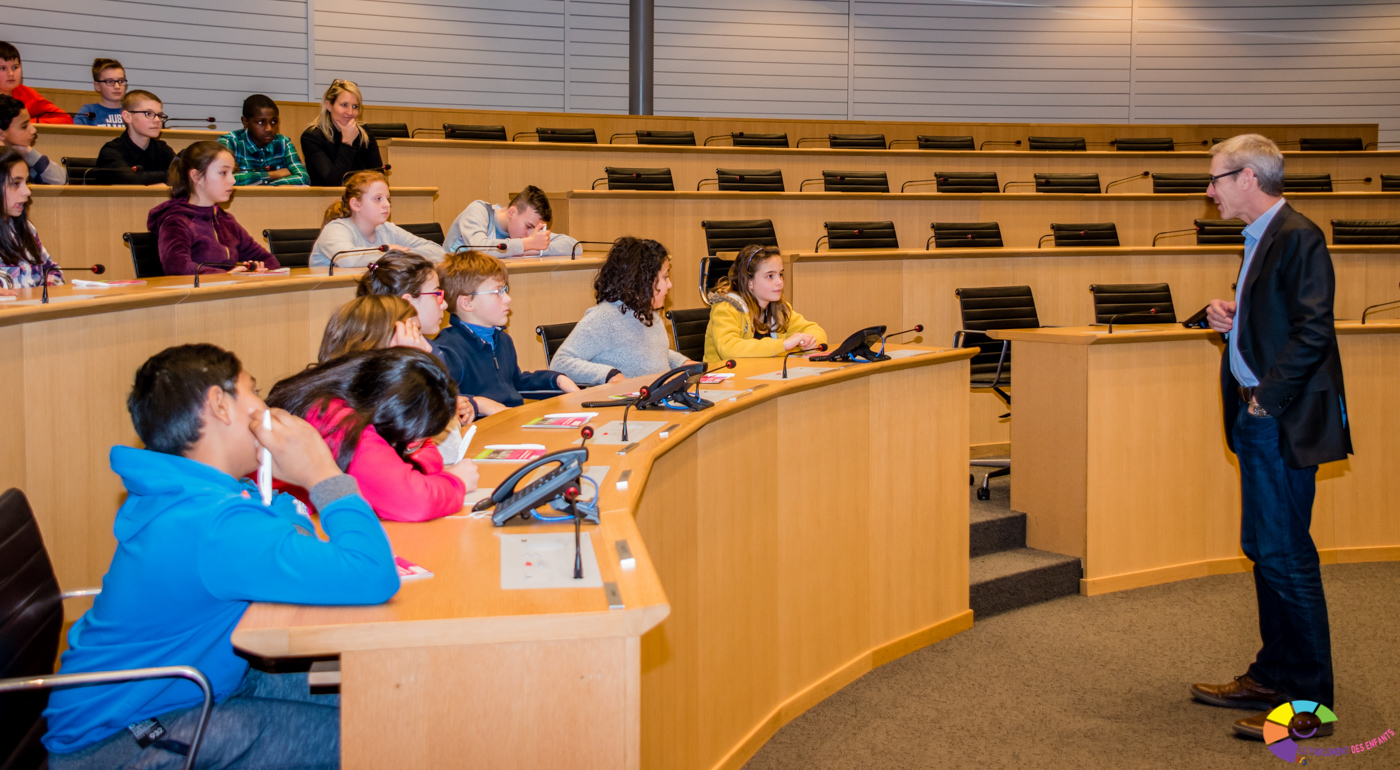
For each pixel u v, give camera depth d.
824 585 2.96
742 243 5.40
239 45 8.01
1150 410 3.77
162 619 1.35
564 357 3.27
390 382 1.63
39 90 6.82
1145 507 3.80
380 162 5.38
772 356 3.47
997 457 4.70
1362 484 4.14
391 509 1.56
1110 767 2.48
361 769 1.17
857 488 3.08
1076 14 10.05
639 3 9.00
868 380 3.11
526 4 8.98
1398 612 3.53
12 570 1.47
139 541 1.34
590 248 5.37
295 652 1.13
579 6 9.13
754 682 2.64
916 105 9.98
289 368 3.17
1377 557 4.15
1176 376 3.81
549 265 4.02
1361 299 5.54
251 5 8.02
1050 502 3.81
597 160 6.11
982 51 10.00
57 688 1.28
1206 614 3.51
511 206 4.50
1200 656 3.15
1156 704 2.82
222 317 2.86
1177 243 6.39
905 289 4.96
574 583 1.28
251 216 4.69
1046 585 3.66
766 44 9.65
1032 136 8.66
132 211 4.28
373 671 1.16
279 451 1.33
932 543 3.34
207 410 1.37
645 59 9.07
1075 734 2.65
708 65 9.55
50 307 2.20
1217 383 3.88
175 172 3.63
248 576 1.22
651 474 2.04
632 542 1.45
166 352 1.40
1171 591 3.75
